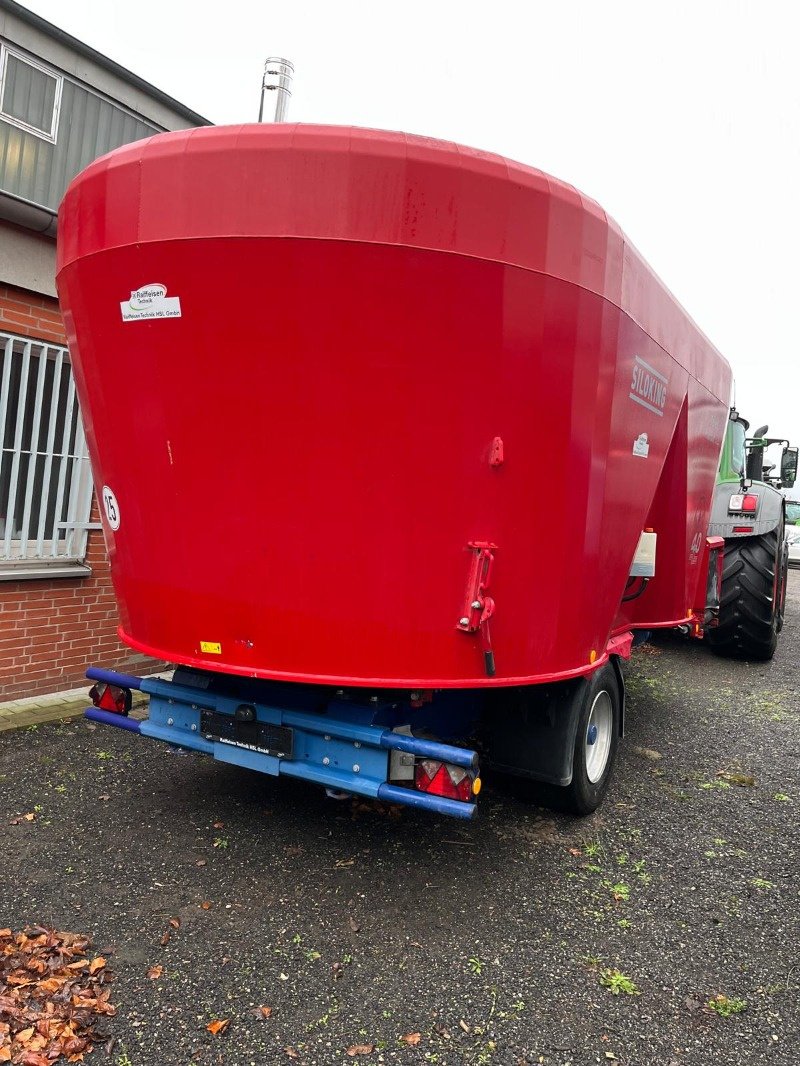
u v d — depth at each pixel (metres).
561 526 2.92
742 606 7.27
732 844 3.63
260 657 2.83
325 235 2.45
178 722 3.42
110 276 2.71
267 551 2.72
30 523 5.33
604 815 3.89
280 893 3.00
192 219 2.52
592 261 2.82
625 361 3.15
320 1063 2.13
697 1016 2.39
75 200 2.84
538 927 2.85
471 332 2.59
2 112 5.24
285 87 3.41
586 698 3.56
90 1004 2.28
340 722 3.00
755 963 2.69
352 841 3.46
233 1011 2.31
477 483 2.70
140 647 3.14
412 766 2.91
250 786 4.00
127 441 2.87
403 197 2.47
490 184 2.56
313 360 2.54
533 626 2.94
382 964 2.58
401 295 2.51
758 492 7.14
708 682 6.89
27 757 4.23
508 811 3.88
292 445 2.62
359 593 2.71
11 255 4.80
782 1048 2.27
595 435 2.98
